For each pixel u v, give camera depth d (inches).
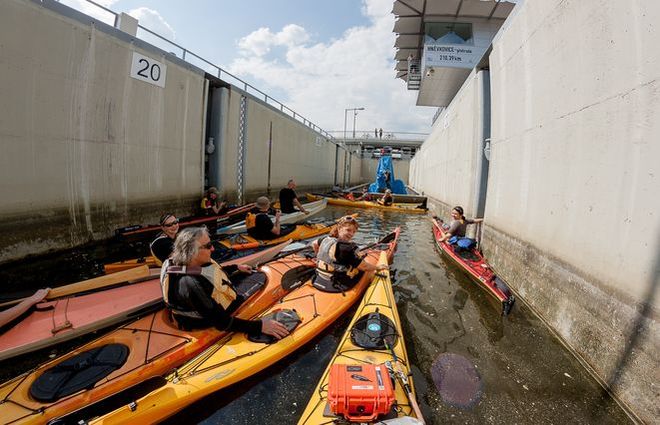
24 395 88.6
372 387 85.7
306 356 125.9
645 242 97.4
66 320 126.3
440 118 617.6
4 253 188.4
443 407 103.6
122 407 84.8
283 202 389.1
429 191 751.1
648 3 100.7
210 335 119.1
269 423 95.9
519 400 107.3
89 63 231.9
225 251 210.2
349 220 159.0
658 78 95.7
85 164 233.8
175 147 322.3
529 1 190.4
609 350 110.5
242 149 437.7
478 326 155.4
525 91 193.9
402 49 904.9
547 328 153.3
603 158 120.6
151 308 137.0
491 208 248.1
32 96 198.4
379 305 147.1
